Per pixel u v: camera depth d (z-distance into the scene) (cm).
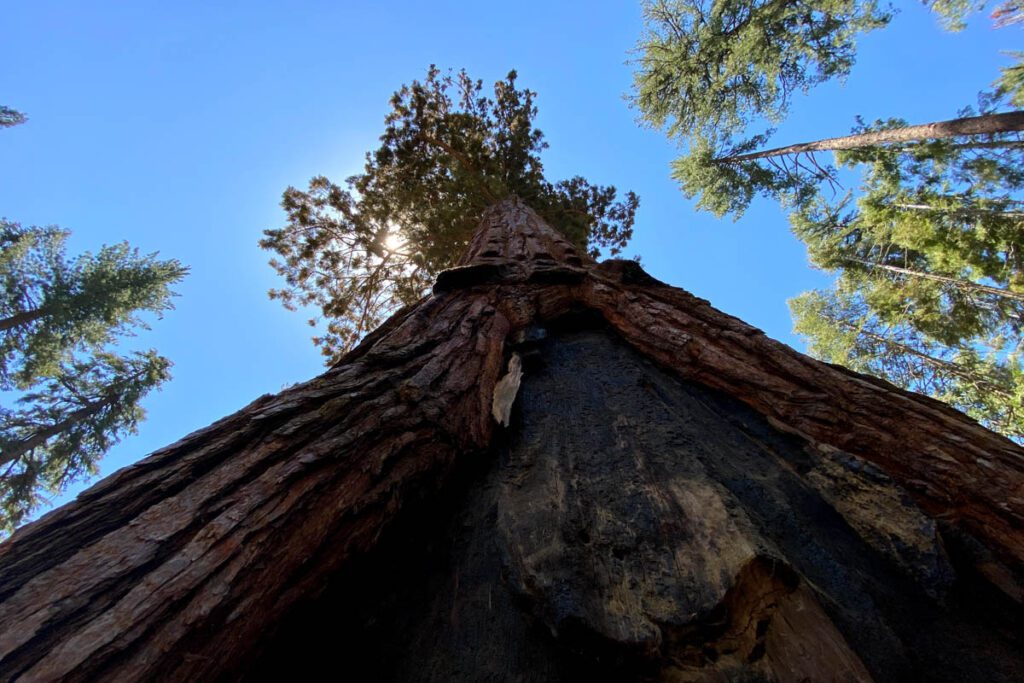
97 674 86
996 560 132
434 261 1166
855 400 190
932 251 1014
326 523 132
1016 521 135
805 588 121
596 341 301
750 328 249
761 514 153
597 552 139
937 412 179
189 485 131
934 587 128
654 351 265
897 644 117
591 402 234
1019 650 117
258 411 163
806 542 143
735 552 126
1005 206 938
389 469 158
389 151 1118
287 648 127
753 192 1452
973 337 1143
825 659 105
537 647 127
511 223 656
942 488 152
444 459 181
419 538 169
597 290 330
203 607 101
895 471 164
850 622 121
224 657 99
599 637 114
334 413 168
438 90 1200
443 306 299
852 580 132
